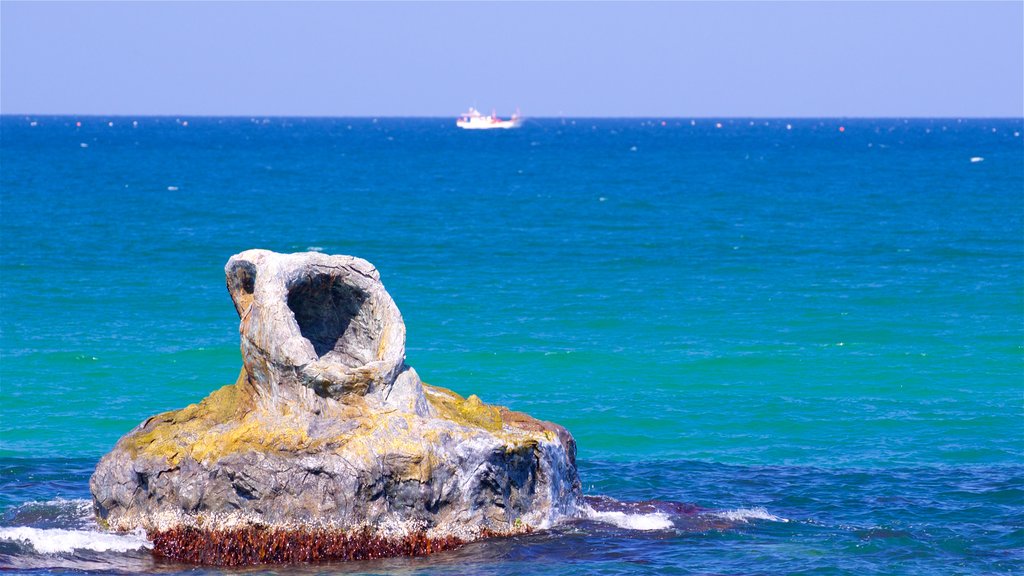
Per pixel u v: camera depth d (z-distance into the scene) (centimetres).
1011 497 4972
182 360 8275
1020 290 11869
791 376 7994
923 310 10694
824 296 11494
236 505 4072
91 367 7994
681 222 18962
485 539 4162
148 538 4109
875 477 5353
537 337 9300
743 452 6038
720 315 10412
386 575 3819
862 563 4044
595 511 4594
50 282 11700
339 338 4572
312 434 4081
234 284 4419
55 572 3822
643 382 7794
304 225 18025
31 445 6069
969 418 6794
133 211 19700
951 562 4069
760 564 4009
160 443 4212
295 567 3894
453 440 4134
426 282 12262
